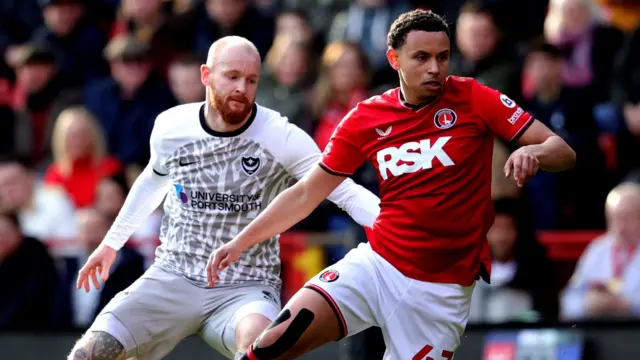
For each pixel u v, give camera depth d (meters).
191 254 13.77
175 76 25.89
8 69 28.11
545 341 19.78
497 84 23.98
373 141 12.34
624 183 23.20
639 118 24.64
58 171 23.97
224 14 27.47
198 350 20.44
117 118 25.88
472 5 24.84
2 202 21.25
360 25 26.92
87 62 28.56
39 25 31.02
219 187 13.56
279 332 12.20
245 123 13.46
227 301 13.71
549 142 11.52
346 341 18.80
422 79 11.82
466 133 12.04
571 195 22.86
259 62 13.34
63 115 24.33
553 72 23.55
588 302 20.14
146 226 21.92
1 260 21.12
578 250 21.33
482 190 12.17
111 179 22.11
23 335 20.92
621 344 19.58
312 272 20.83
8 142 26.78
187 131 13.61
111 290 20.92
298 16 27.33
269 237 12.76
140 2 28.11
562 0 25.78
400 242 12.28
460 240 12.19
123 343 13.63
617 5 28.06
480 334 19.94
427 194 12.09
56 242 21.67
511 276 20.20
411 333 12.37
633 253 20.45
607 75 25.44
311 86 25.61
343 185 13.38
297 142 13.52
